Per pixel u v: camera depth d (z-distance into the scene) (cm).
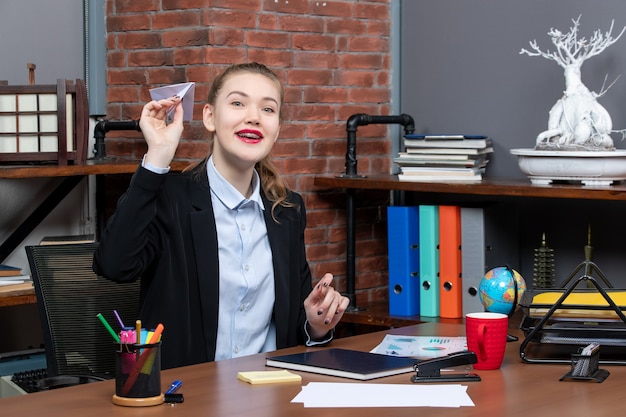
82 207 387
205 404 184
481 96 387
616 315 226
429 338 250
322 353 225
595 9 352
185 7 362
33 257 278
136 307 283
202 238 247
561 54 351
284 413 178
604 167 317
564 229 367
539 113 369
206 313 246
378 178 373
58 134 330
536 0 368
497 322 212
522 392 193
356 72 403
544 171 327
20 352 365
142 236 234
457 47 394
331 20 393
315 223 392
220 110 250
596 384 200
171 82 368
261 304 256
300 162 386
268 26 372
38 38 371
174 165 358
